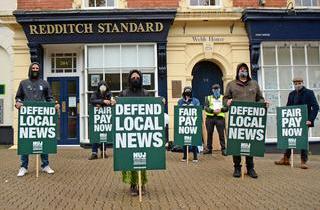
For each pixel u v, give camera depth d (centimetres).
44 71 1495
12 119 1661
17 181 806
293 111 1027
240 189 725
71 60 1509
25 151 851
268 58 1490
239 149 835
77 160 1124
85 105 1456
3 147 1566
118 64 1456
